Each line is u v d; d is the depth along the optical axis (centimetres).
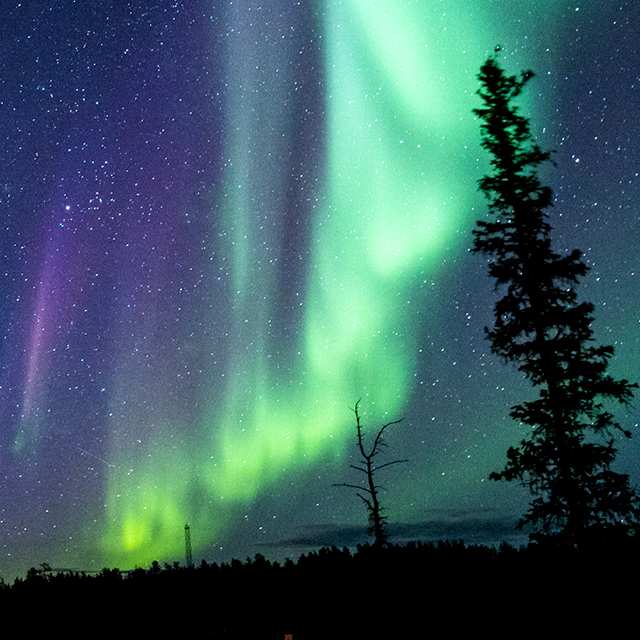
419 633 2495
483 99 1905
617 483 1605
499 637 2055
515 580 2492
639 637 1590
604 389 1644
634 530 1591
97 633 3020
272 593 3391
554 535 1653
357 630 2733
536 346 1694
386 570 3136
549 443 1648
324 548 3891
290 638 2856
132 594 3584
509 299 1752
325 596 3152
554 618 1764
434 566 3139
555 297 1733
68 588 3666
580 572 1647
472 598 2594
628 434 1644
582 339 1700
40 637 3058
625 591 1634
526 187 1812
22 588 3644
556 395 1656
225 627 3028
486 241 1797
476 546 3525
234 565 3997
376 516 1778
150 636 3028
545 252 1759
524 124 1870
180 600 3444
